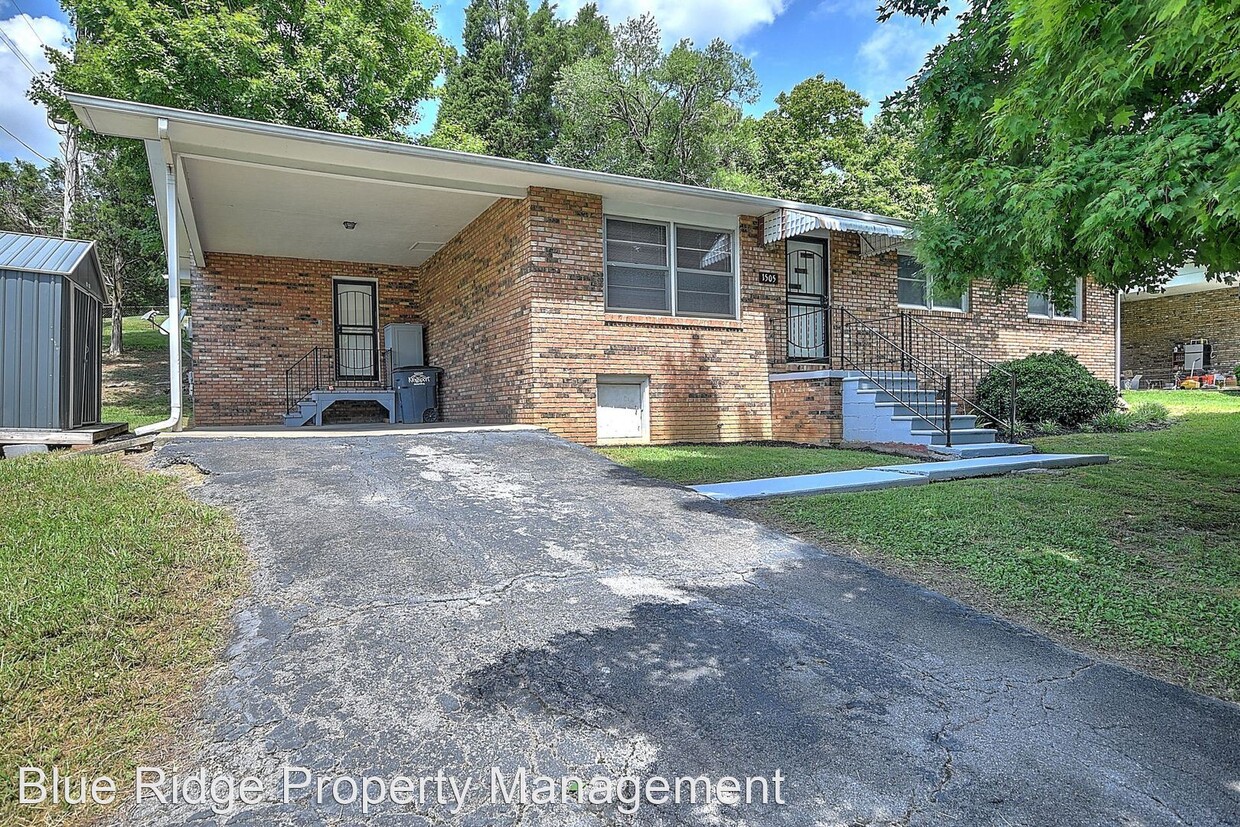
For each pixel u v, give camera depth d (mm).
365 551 4289
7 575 3484
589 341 9852
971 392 13250
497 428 9062
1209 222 3996
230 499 5227
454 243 12148
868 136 29328
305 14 16172
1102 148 4836
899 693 2924
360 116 17484
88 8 14438
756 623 3588
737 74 25219
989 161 6367
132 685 2744
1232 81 3982
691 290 10859
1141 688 3041
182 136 7613
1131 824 2131
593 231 9938
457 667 2982
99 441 7242
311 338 13312
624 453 9023
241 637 3182
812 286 12219
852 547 4969
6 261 6773
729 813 2129
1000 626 3691
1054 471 7844
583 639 3297
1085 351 14945
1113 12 3705
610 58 25734
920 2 7605
